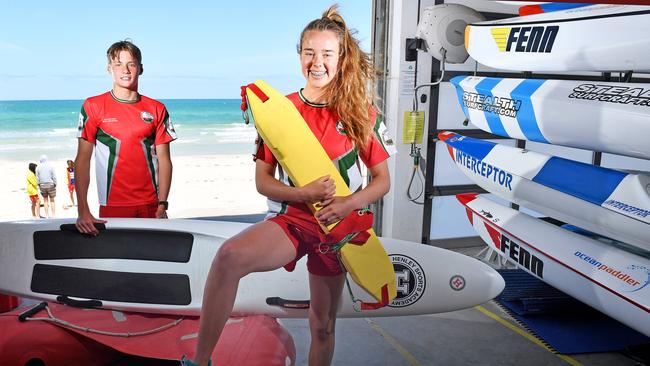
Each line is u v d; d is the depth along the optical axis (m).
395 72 4.37
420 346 2.87
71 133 31.16
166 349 2.24
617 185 2.90
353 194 1.60
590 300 2.96
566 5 3.59
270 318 2.51
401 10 4.25
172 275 2.55
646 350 2.79
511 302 3.47
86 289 2.59
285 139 1.54
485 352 2.82
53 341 2.24
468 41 4.04
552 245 3.29
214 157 24.47
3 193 17.33
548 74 4.92
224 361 2.13
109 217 2.63
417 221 4.72
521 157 3.67
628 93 2.84
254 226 1.61
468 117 4.25
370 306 2.59
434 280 2.62
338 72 1.62
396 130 4.45
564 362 2.73
